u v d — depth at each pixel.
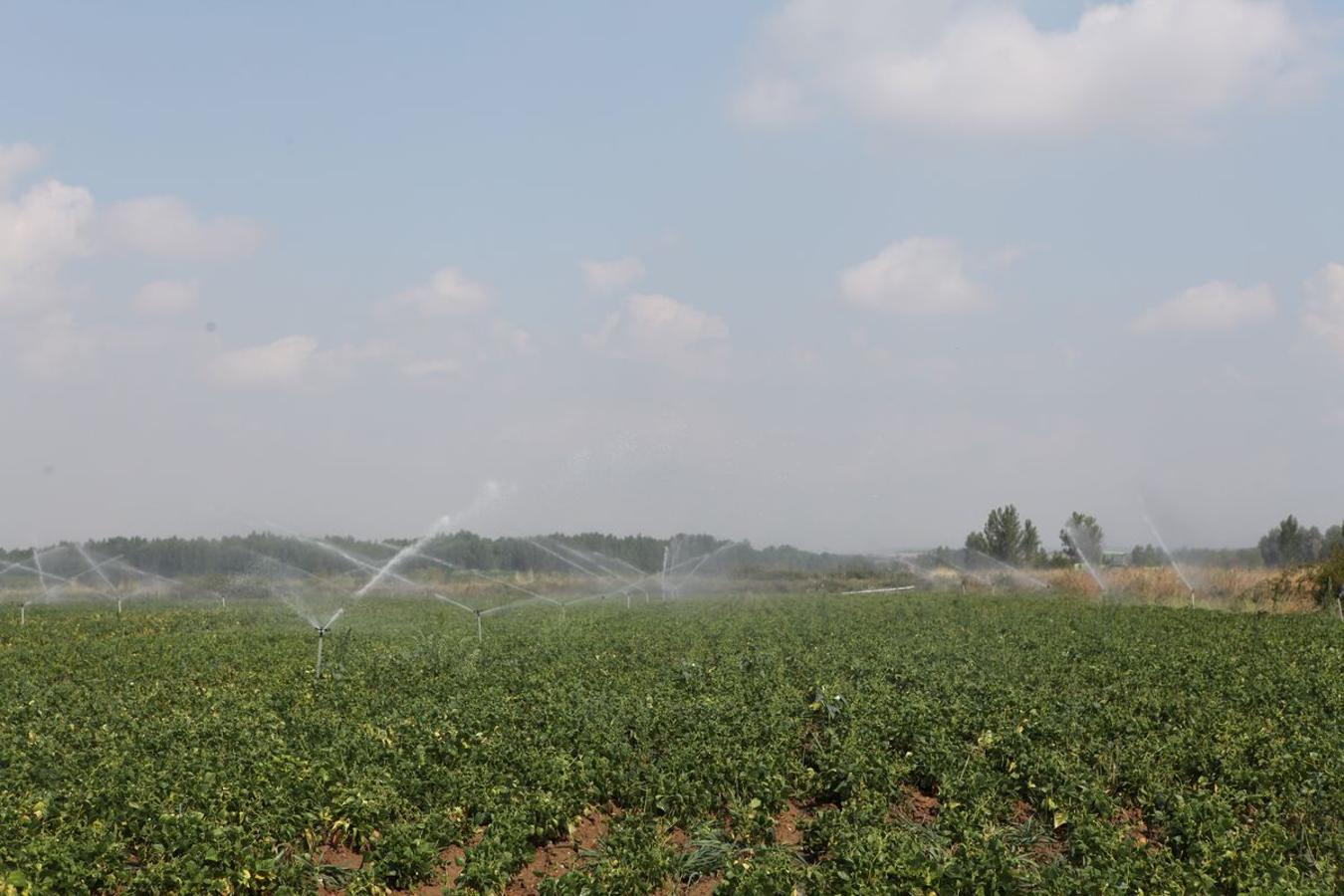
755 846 13.37
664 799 14.63
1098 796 13.97
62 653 29.77
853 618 38.91
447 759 16.27
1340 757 15.39
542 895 11.81
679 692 21.48
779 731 17.30
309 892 12.09
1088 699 19.86
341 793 14.02
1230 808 13.33
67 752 16.75
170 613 47.75
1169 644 28.58
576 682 22.22
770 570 69.94
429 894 12.52
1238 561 57.41
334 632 35.75
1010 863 11.88
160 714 20.09
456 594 62.12
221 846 12.05
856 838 12.57
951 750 16.06
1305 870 12.19
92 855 11.91
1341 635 30.58
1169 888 11.11
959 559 71.94
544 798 14.05
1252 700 19.86
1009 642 30.08
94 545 70.38
